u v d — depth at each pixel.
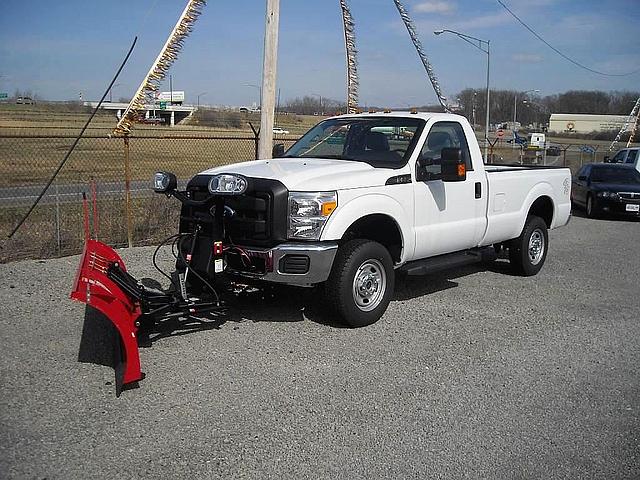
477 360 5.78
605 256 11.24
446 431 4.39
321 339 6.20
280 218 5.99
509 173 8.68
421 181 7.13
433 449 4.14
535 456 4.09
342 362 5.61
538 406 4.84
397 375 5.36
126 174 10.24
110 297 5.05
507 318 7.14
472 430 4.42
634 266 10.32
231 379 5.16
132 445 4.06
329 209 6.12
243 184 5.64
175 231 11.08
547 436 4.37
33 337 6.00
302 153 7.87
